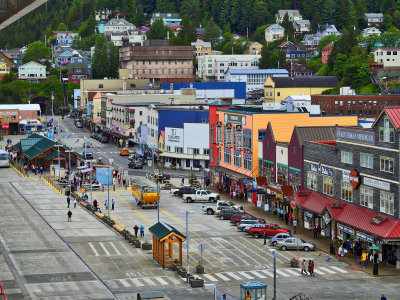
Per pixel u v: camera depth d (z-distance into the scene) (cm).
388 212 11638
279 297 9856
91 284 10619
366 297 9869
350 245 12481
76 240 13650
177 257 12250
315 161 14225
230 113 19100
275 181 16288
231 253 12481
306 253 12456
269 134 16650
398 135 11306
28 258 12225
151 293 8869
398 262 11406
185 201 17825
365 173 12312
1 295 9475
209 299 9731
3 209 17062
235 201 17850
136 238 13312
